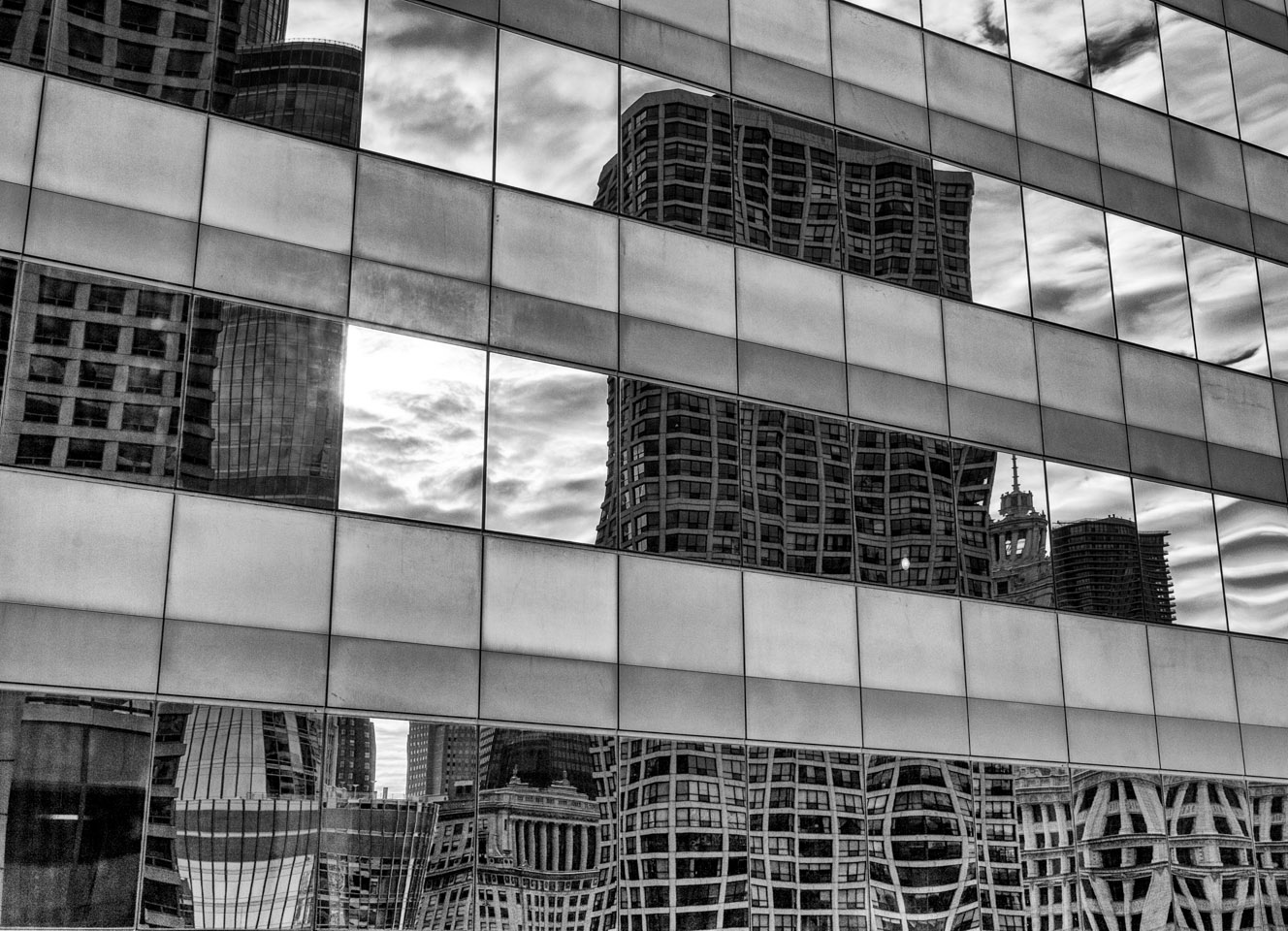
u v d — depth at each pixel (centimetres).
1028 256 2633
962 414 2455
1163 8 3003
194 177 1858
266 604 1767
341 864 1722
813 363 2316
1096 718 2423
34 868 1555
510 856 1834
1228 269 2903
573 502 2028
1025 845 2272
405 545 1881
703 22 2372
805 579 2198
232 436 1802
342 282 1931
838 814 2108
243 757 1700
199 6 1912
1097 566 2523
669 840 1956
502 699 1892
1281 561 2761
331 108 1984
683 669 2045
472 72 2119
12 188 1731
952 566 2355
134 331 1769
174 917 1612
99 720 1631
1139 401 2686
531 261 2095
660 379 2158
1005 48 2736
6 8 1780
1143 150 2866
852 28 2544
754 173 2350
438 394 1962
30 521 1648
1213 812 2495
